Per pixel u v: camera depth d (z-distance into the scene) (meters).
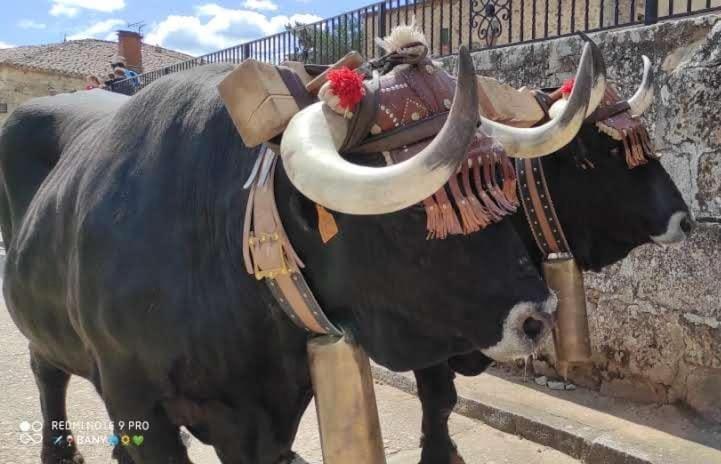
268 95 1.82
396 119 1.74
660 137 4.17
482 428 4.36
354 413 1.88
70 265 2.40
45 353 3.01
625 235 3.20
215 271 2.13
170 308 2.10
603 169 3.13
